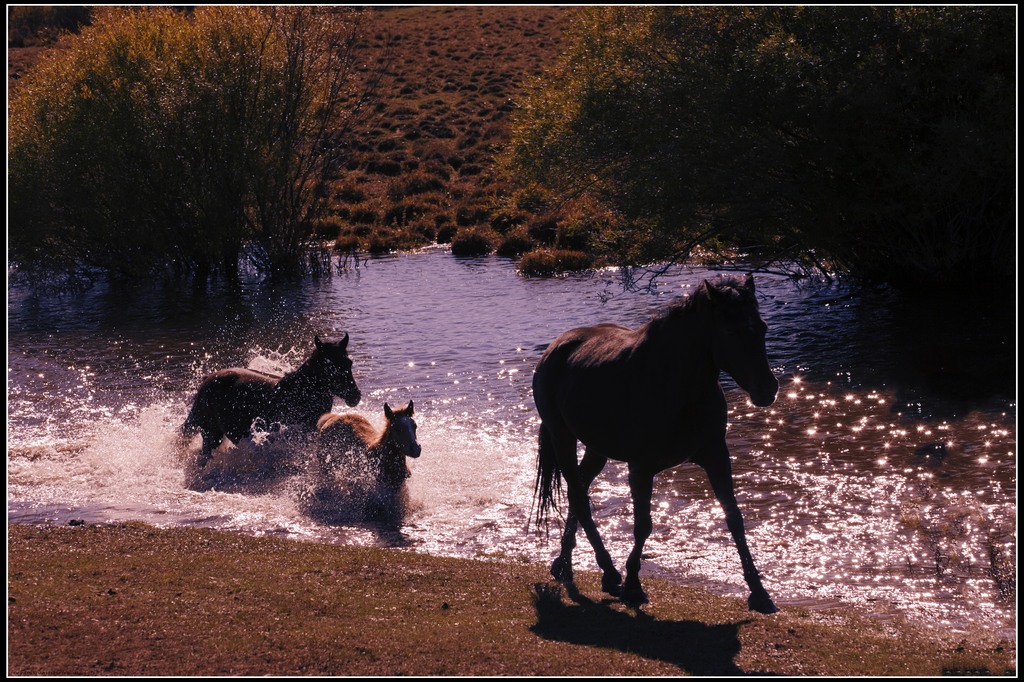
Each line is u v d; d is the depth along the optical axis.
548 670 5.23
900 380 13.96
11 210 27.95
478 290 25.72
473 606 6.61
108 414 13.73
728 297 6.06
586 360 7.11
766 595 6.15
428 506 9.66
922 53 18.80
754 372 5.93
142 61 30.86
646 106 20.75
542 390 7.66
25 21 69.56
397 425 9.80
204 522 9.26
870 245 21.78
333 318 22.23
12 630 5.70
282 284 28.94
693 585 7.46
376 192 45.94
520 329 19.78
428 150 50.69
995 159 17.86
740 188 20.09
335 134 34.97
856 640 6.06
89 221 29.28
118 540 8.12
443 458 11.20
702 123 20.36
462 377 15.56
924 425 11.70
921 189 18.84
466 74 66.81
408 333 19.86
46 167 28.95
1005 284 20.67
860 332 17.56
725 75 20.23
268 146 31.39
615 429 6.70
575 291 24.53
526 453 11.36
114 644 5.53
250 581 6.97
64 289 28.78
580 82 22.33
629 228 22.75
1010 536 8.15
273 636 5.74
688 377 6.30
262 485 10.59
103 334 21.03
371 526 9.12
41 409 14.08
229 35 30.95
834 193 20.31
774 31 20.89
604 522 9.06
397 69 68.25
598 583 7.28
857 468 10.30
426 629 6.00
